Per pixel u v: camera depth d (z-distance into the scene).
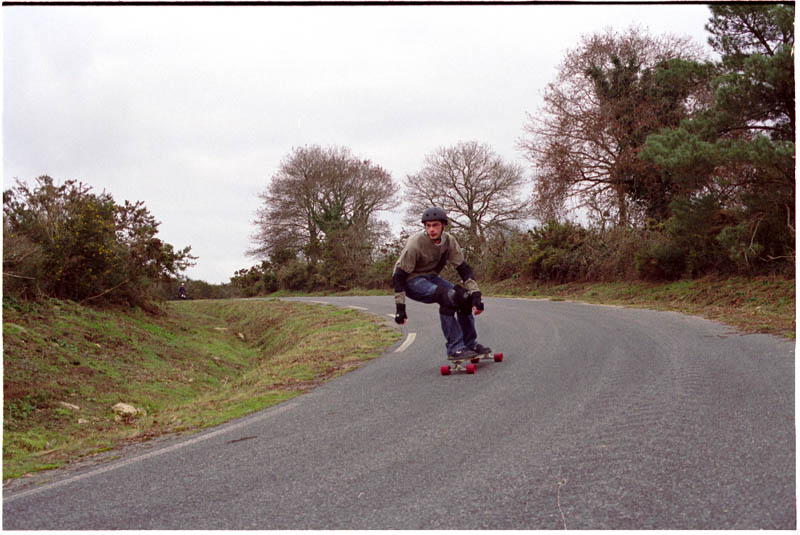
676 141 14.86
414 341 10.88
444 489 3.10
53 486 3.69
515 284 26.64
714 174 14.82
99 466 4.19
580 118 24.77
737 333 8.49
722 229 15.97
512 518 2.66
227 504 3.09
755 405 4.34
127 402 9.08
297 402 6.09
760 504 2.62
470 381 6.34
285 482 3.39
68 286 14.80
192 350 14.70
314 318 19.33
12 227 13.94
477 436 4.11
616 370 6.23
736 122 14.38
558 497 2.87
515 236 28.61
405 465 3.56
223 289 53.12
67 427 7.45
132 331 14.20
